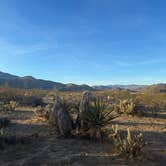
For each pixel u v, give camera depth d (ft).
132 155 27.84
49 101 113.60
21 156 28.78
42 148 32.01
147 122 53.98
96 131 36.27
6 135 34.91
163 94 113.70
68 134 37.63
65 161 26.78
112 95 139.64
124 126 48.83
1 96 103.19
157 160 27.61
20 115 62.59
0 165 25.79
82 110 38.34
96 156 28.63
